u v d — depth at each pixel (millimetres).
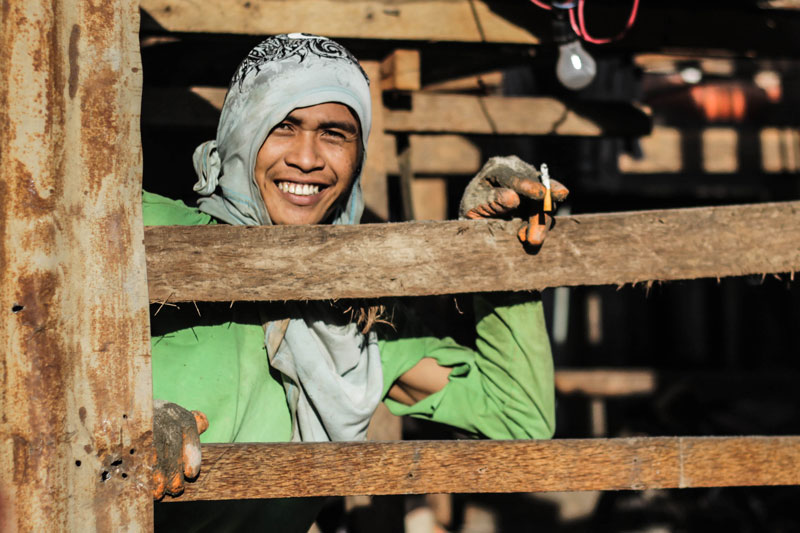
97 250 1188
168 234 1306
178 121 2713
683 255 1485
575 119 3488
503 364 1738
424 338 1863
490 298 1709
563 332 5820
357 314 1592
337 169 1616
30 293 1137
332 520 3498
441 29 2637
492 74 4375
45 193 1147
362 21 2578
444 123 3363
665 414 4848
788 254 1510
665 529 4492
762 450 1519
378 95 2773
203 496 1286
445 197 4633
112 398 1193
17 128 1135
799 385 4863
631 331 8109
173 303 1357
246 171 1604
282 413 1602
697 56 3094
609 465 1451
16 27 1136
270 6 2486
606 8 2824
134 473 1206
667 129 5395
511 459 1409
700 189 6621
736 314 8031
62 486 1153
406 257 1389
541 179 1433
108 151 1193
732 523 4578
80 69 1178
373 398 1628
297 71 1570
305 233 1351
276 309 1556
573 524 4625
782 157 5500
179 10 2418
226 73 3152
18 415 1131
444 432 4078
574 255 1453
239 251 1325
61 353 1159
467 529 4543
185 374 1484
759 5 3035
